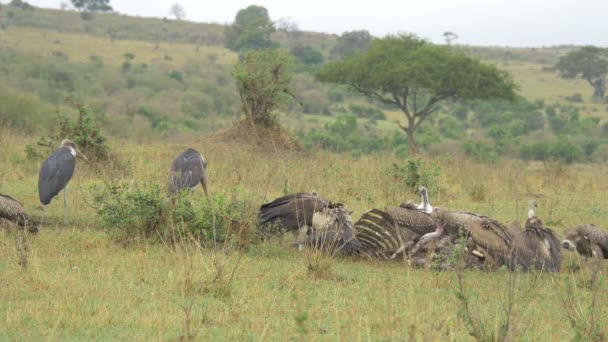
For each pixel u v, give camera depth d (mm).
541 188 74125
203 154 77812
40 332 24812
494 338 24547
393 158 82188
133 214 39469
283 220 40375
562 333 27047
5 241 37438
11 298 28469
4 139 77562
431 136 176000
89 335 24781
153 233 39625
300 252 39062
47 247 37156
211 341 24703
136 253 36531
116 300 28672
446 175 74375
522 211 57812
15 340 23922
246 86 90875
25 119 118688
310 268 34562
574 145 174750
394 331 25797
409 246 40250
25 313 26562
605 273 38562
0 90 130875
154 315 26797
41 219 45219
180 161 47969
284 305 29125
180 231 38875
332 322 27141
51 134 70125
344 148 149375
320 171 67500
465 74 133375
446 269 37219
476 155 138500
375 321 26812
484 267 37969
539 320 28547
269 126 91375
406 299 30250
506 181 75438
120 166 61688
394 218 40281
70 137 65438
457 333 25734
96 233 40875
